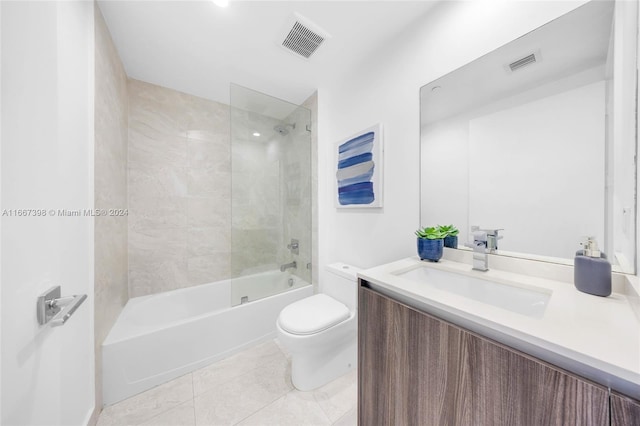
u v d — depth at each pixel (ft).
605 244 2.43
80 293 3.12
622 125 2.27
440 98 3.92
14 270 1.85
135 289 6.07
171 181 6.63
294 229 7.36
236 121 6.40
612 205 2.37
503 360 1.66
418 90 4.25
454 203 3.76
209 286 7.02
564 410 1.40
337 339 4.39
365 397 2.83
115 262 4.81
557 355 1.48
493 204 3.31
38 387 2.11
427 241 3.57
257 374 4.70
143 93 6.21
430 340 2.12
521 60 3.03
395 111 4.70
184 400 4.04
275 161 7.16
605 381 1.31
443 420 2.01
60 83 2.63
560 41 2.73
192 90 6.72
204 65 5.58
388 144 4.87
